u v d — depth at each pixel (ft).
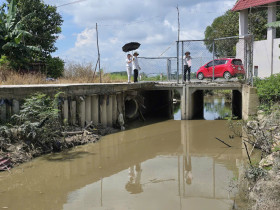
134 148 34.83
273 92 44.21
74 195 20.88
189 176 24.86
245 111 50.08
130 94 52.85
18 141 29.25
